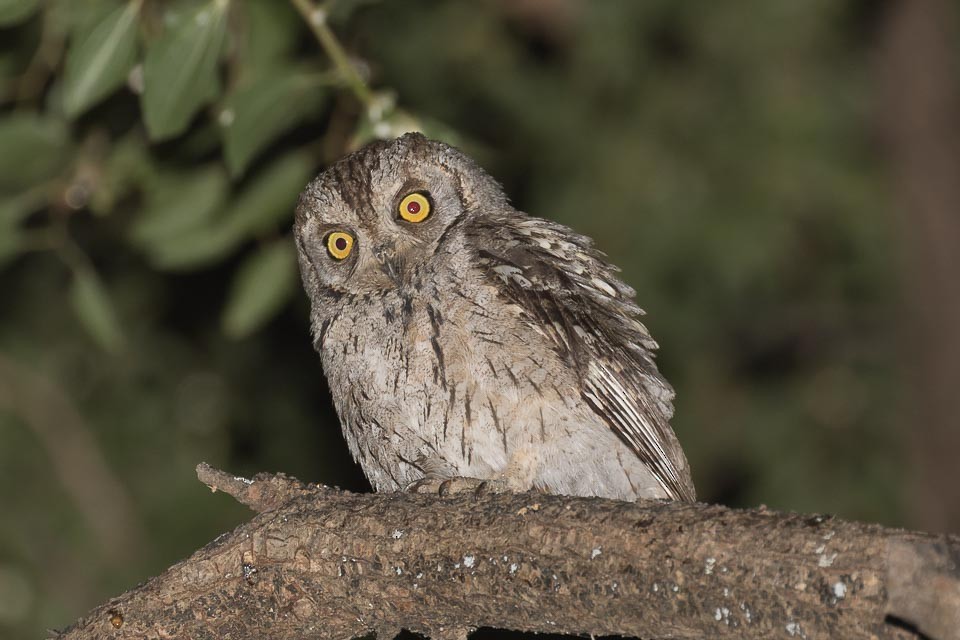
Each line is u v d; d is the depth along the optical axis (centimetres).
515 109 1603
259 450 1566
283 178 1043
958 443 1638
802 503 1619
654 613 581
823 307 1730
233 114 880
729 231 1605
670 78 1669
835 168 1670
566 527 604
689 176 1631
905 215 1694
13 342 1523
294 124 1033
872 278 1733
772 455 1650
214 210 1048
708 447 1639
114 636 677
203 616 673
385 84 1486
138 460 1516
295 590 662
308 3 904
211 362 1588
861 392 1698
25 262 1505
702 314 1647
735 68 1677
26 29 1051
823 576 534
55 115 1041
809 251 1714
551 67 1631
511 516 621
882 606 519
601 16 1619
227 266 1564
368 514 652
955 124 1697
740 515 572
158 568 1439
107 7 873
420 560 636
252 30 971
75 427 1505
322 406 1578
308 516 662
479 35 1574
